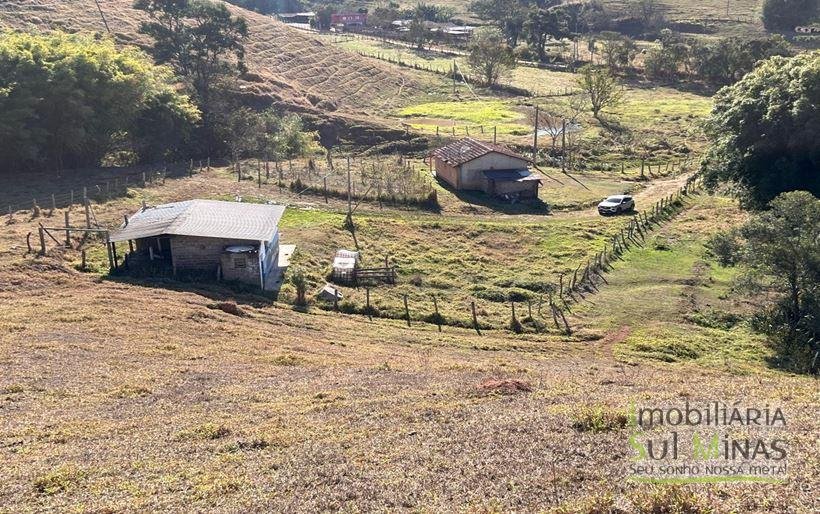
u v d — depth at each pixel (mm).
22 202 52281
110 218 48844
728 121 55688
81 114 61844
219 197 57656
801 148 51719
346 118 94250
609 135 94188
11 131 57812
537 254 51750
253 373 26828
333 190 61750
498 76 131000
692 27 177375
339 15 179125
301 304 40094
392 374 26938
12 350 27594
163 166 68875
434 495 15086
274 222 44750
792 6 167125
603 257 49969
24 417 21172
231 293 39625
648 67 136250
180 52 87688
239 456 17859
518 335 38219
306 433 19422
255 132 80875
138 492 15766
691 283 46031
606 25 183750
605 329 39156
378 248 50500
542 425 19156
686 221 59969
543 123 100500
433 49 153250
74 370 25969
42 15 103750
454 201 63875
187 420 20938
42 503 15344
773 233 38188
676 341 37125
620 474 15609
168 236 41062
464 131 93938
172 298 37219
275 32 130625
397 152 84812
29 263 39219
